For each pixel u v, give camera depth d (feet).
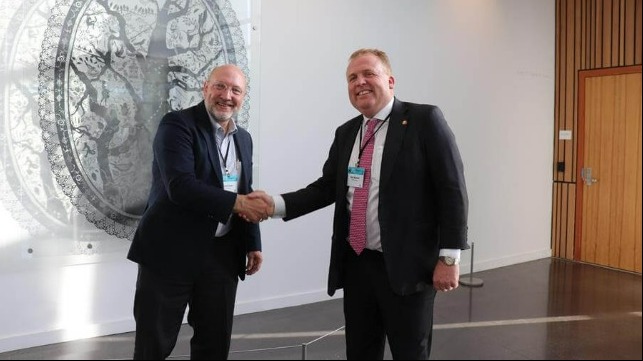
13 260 10.06
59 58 10.18
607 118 9.14
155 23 11.18
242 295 12.80
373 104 6.20
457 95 16.17
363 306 6.41
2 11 9.70
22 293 10.19
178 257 6.95
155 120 11.28
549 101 16.03
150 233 7.04
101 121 10.68
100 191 10.77
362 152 6.34
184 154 6.84
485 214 16.87
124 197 11.04
